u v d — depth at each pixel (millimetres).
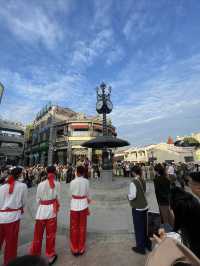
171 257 1340
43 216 3367
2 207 3008
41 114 41094
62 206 7352
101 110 12070
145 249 3660
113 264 3223
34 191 11844
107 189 8859
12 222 2986
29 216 6527
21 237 4512
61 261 3352
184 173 12148
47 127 35188
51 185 3527
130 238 4285
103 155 11188
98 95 12195
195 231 1837
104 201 7371
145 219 3633
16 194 3104
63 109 38500
